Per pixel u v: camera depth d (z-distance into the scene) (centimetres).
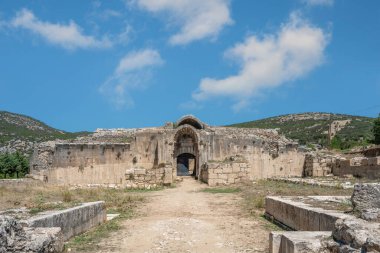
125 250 1416
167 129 5012
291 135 11719
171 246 1479
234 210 2402
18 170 6088
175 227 1814
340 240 991
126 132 5497
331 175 4522
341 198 1900
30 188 3250
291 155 4975
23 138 11531
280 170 4928
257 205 2444
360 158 4141
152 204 2744
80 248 1428
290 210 1684
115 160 4591
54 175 4466
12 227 1040
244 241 1550
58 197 2488
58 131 13650
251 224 1916
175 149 4816
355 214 1184
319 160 4684
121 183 4550
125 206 2620
